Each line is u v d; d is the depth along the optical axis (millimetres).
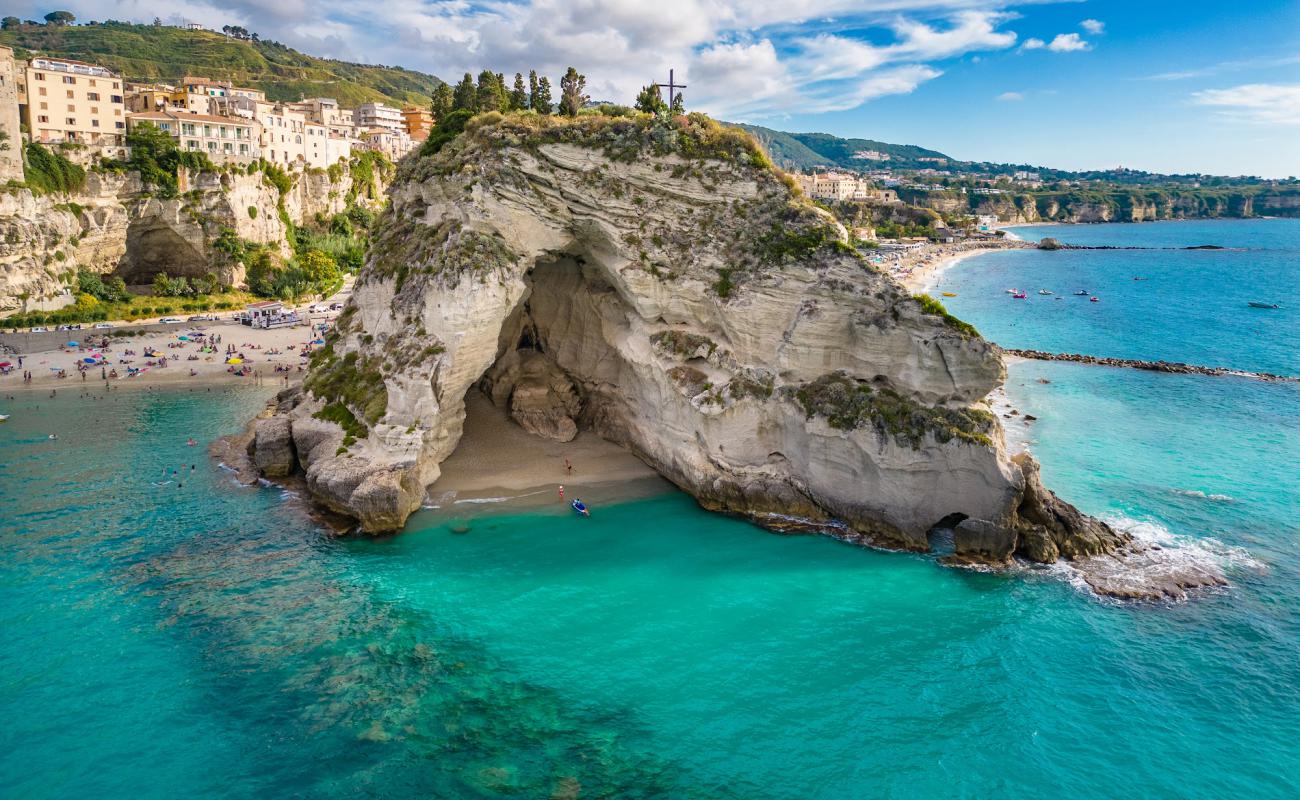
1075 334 101875
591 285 54094
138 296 103312
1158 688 29656
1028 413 65125
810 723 27859
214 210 108688
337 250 131750
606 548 40656
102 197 99062
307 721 27875
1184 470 51594
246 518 44219
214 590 36469
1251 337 99625
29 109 98812
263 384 74500
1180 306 125688
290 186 127875
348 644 32406
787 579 37469
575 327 56219
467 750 26594
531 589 36719
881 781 25297
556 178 47562
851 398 41625
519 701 29062
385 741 26984
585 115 52219
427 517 44062
